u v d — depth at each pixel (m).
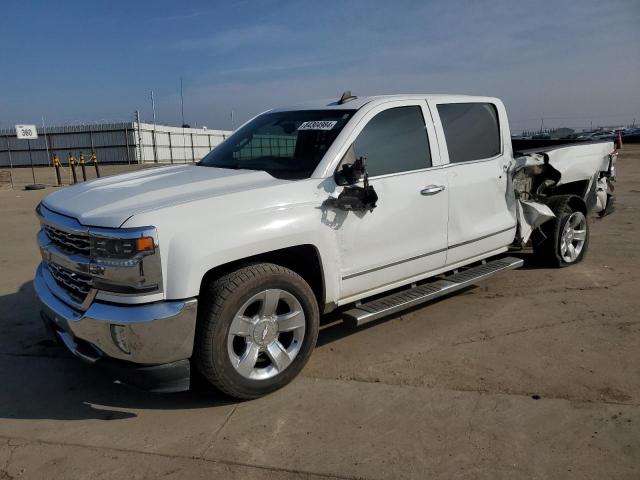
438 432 3.09
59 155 46.66
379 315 4.04
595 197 6.65
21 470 2.84
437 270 4.70
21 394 3.69
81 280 3.29
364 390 3.61
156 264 3.05
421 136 4.51
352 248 3.93
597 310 4.97
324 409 3.38
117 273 3.06
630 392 3.48
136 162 45.47
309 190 3.68
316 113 4.43
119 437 3.14
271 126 4.61
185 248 3.10
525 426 3.13
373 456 2.88
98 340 3.20
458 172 4.70
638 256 6.92
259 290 3.37
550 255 6.21
